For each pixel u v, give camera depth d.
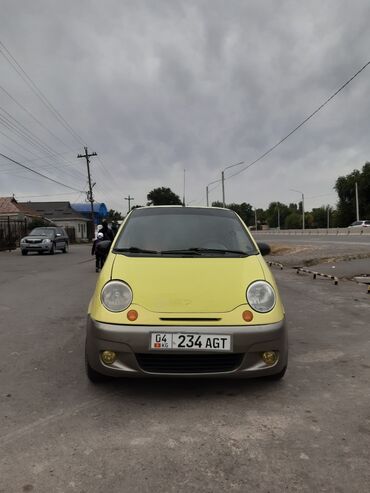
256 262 4.11
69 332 5.89
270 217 135.88
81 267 15.19
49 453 2.76
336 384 3.95
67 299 8.51
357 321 6.58
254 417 3.27
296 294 9.11
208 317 3.44
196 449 2.81
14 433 3.02
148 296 3.56
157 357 3.44
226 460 2.69
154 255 4.14
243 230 4.85
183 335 3.38
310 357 4.76
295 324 6.38
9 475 2.53
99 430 3.06
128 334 3.40
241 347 3.41
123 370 3.43
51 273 13.14
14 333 5.83
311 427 3.11
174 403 3.51
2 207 47.62
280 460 2.68
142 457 2.72
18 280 11.41
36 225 38.72
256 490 2.39
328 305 7.89
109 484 2.44
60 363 4.54
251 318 3.49
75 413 3.33
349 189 77.38
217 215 5.05
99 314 3.56
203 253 4.26
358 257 16.98
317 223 109.44
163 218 4.88
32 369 4.36
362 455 2.74
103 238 12.88
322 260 16.53
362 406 3.48
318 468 2.60
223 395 3.67
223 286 3.67
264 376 3.74
